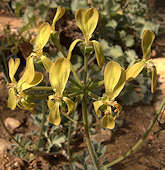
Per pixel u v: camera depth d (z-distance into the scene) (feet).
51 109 0.53
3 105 1.06
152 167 0.84
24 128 0.99
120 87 0.52
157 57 1.40
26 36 1.14
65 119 0.95
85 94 0.58
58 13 0.61
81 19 0.57
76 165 0.85
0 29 1.31
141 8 1.41
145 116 1.03
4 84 1.14
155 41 1.45
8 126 0.98
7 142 0.92
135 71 0.57
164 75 1.21
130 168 0.84
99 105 0.53
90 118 0.97
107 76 0.51
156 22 1.69
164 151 0.88
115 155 0.88
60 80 0.51
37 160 0.88
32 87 0.57
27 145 0.87
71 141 0.94
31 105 0.57
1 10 1.74
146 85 1.10
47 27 0.57
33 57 0.57
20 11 1.50
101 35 1.22
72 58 1.09
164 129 0.94
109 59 1.07
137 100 1.04
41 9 1.19
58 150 0.92
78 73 1.01
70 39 1.18
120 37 1.27
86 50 0.57
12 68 0.58
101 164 0.80
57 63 0.50
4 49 1.10
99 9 1.25
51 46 1.06
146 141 0.92
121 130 0.97
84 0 1.25
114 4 1.26
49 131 0.97
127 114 1.04
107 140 0.93
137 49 1.36
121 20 1.29
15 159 0.87
